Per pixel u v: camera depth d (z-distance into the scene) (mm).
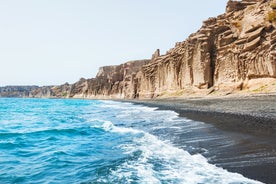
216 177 8359
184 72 73250
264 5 53531
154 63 100938
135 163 10820
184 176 8781
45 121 32156
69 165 11297
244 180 7852
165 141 15094
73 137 18969
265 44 46812
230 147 12008
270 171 8367
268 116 20344
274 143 11742
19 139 18250
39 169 10758
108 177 9188
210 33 62781
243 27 56406
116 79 159875
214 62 60938
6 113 48094
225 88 53469
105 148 14484
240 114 23328
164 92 84938
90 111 51000
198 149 12359
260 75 47219
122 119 31312
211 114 26672
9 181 9297
